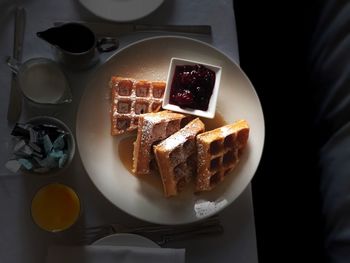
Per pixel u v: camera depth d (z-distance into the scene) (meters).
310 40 0.65
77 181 0.49
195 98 0.50
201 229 0.48
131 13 0.51
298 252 0.71
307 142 0.70
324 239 0.59
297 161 0.74
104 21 0.51
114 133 0.49
